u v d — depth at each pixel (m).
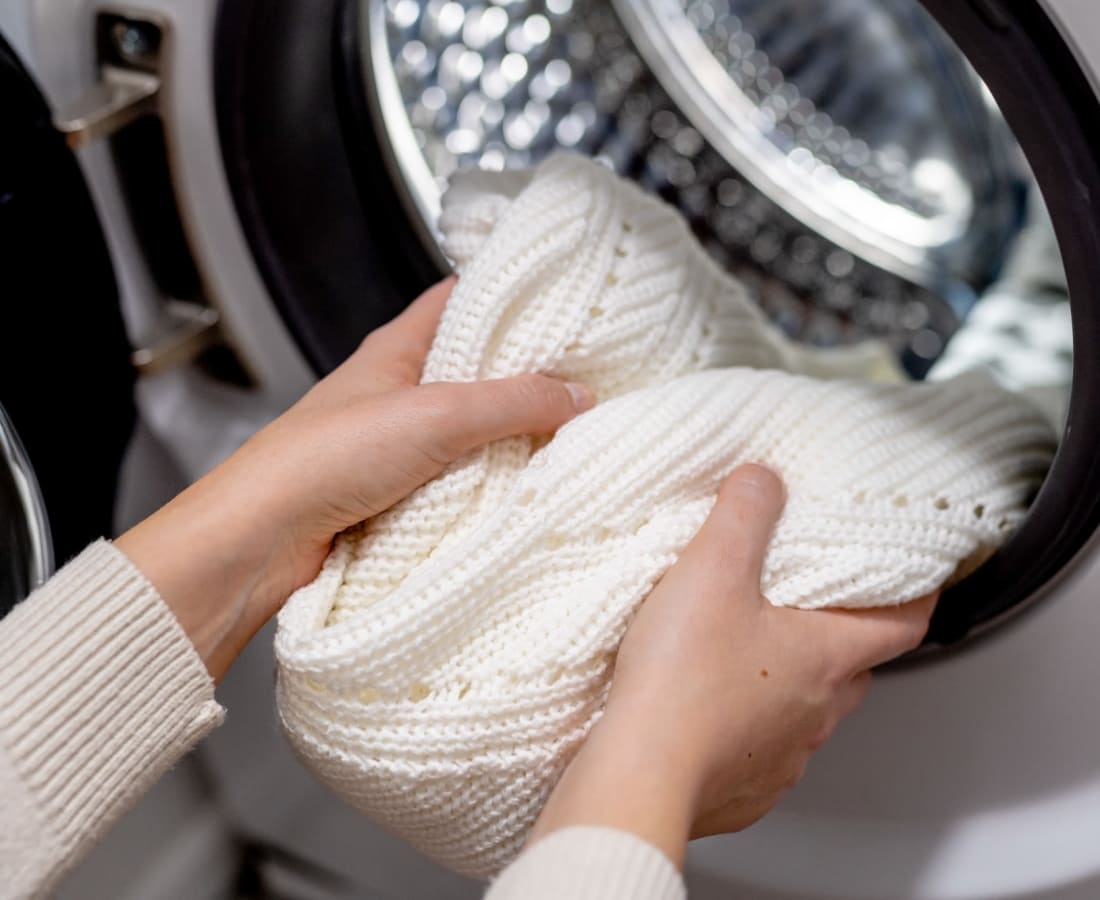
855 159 0.86
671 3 0.86
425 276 0.70
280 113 0.61
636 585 0.42
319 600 0.43
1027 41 0.41
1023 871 0.57
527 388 0.45
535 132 0.81
